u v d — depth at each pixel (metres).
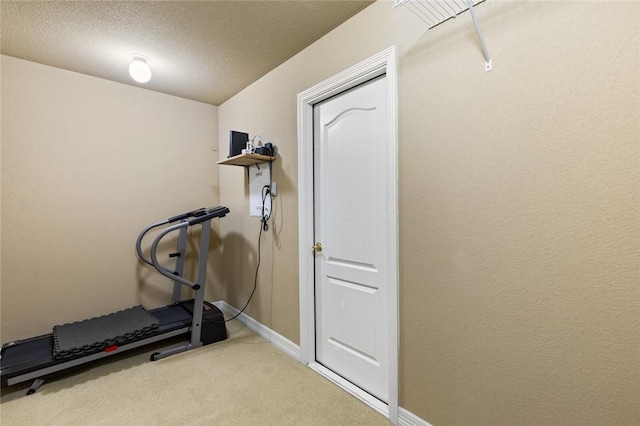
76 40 2.12
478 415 1.32
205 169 3.42
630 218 0.95
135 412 1.75
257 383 2.04
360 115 1.92
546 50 1.10
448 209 1.40
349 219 2.02
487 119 1.26
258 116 2.78
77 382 2.05
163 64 2.48
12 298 2.37
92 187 2.71
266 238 2.71
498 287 1.25
